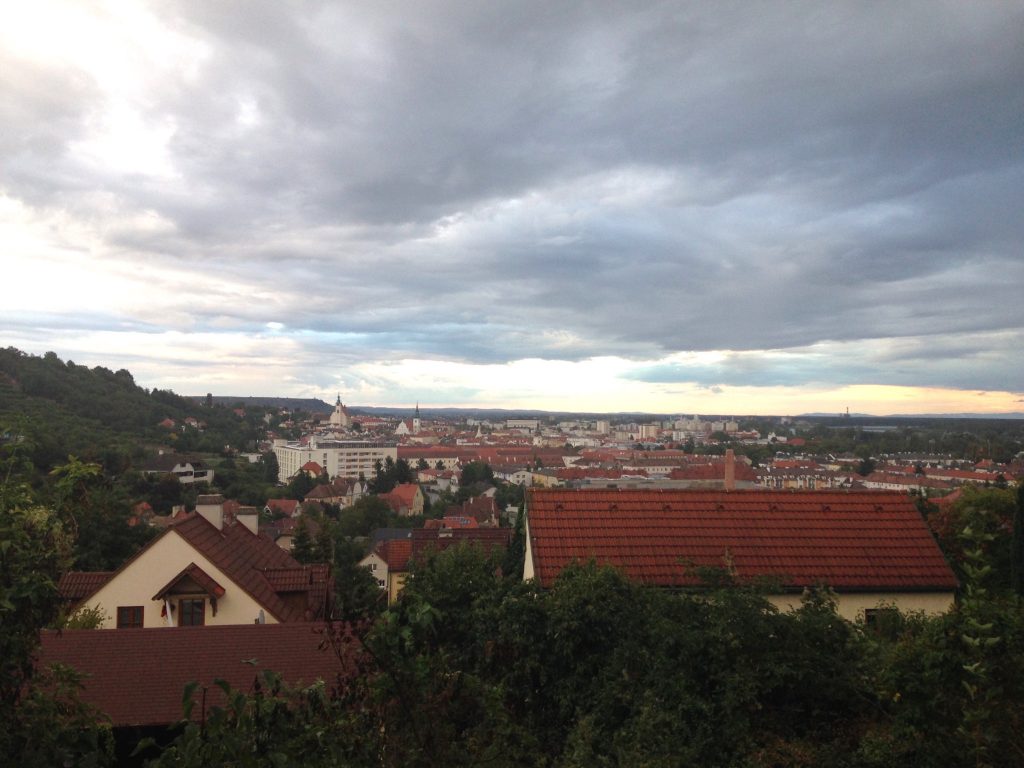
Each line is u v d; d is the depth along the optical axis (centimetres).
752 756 994
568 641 1246
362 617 739
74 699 645
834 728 1058
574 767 953
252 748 574
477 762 707
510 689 1241
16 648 607
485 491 13500
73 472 712
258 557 2811
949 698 817
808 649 1099
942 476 13075
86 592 2322
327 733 608
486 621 1364
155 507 8950
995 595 882
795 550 1997
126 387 17412
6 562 618
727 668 1078
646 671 1168
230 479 12525
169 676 1508
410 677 664
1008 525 2631
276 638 1638
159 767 561
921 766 838
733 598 1130
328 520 8225
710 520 2084
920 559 1995
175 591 2206
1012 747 762
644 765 903
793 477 13950
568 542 1986
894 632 1488
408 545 4053
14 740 588
